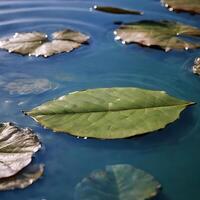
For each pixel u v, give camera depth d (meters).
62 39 0.36
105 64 0.33
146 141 0.25
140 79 0.31
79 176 0.22
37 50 0.34
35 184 0.21
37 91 0.29
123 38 0.36
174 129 0.26
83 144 0.24
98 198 0.20
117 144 0.24
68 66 0.32
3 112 0.26
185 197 0.21
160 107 0.26
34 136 0.24
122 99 0.26
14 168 0.21
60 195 0.21
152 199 0.21
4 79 0.30
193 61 0.34
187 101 0.28
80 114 0.25
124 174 0.21
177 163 0.23
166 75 0.32
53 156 0.23
